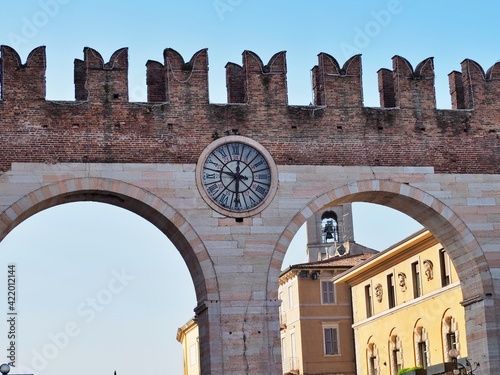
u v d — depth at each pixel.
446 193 50.66
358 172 50.12
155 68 50.47
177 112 49.31
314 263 96.50
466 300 50.81
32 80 48.44
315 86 51.97
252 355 47.66
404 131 51.00
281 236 48.94
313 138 50.16
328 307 95.00
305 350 93.75
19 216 47.12
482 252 50.22
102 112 48.69
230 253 48.41
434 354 74.69
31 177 47.41
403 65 51.72
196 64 50.03
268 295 48.34
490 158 51.47
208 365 47.69
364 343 86.69
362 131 50.66
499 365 49.25
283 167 49.62
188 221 48.38
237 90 50.97
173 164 48.75
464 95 52.62
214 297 47.97
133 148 48.56
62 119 48.25
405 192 50.31
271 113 50.09
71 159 47.94
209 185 48.84
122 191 48.03
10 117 47.84
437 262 74.25
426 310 75.88
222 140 49.34
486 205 50.84
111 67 49.16
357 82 51.12
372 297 85.38
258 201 49.09
